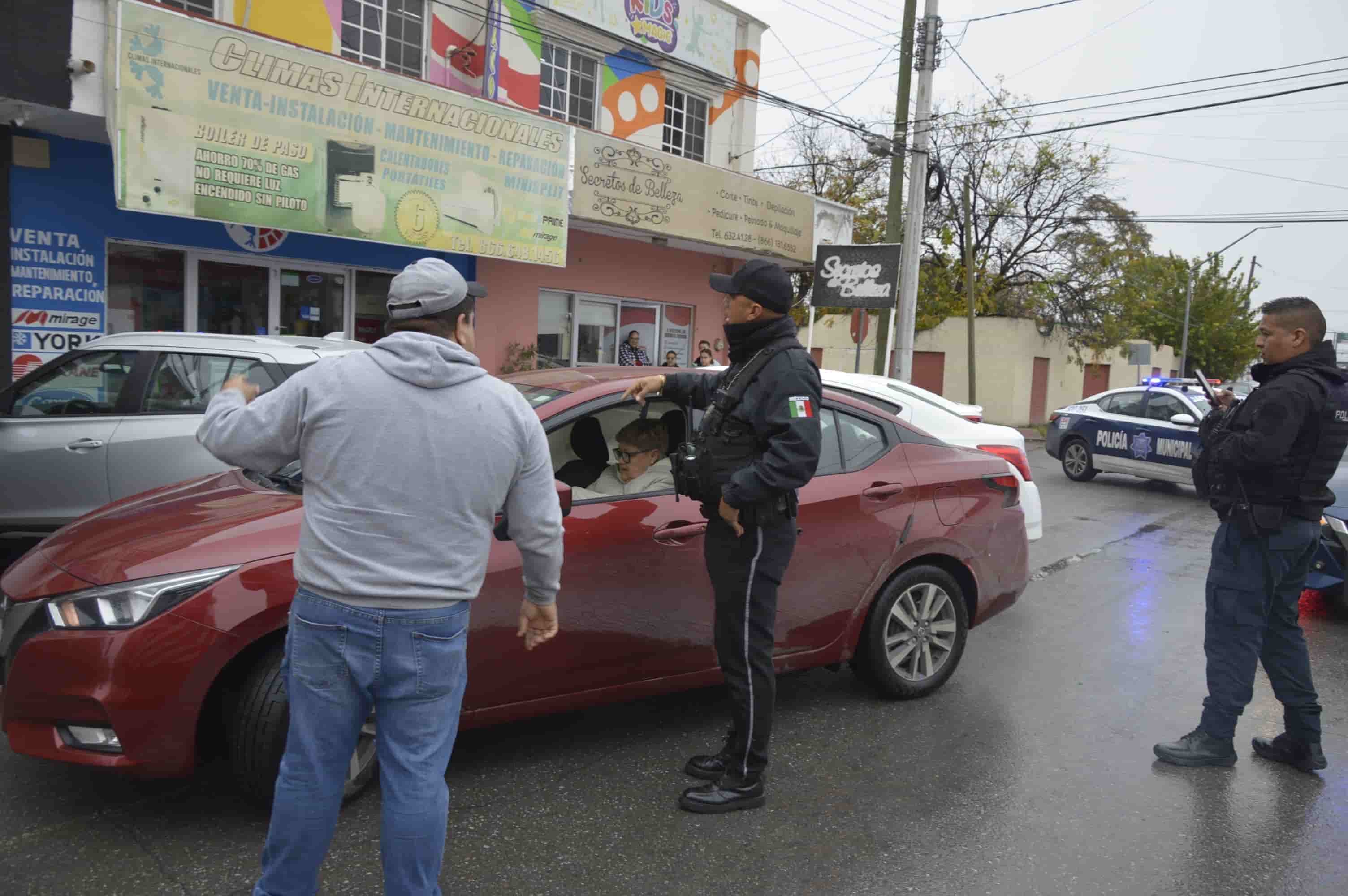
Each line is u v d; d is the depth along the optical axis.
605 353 14.22
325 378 2.17
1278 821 3.54
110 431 5.95
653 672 3.85
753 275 3.28
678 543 3.80
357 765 3.28
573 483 3.93
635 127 14.02
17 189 8.31
